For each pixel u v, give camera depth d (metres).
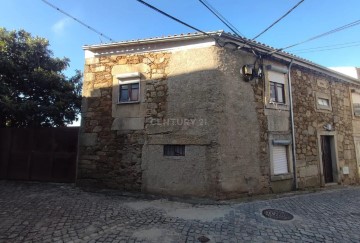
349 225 5.15
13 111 8.92
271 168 8.20
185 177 7.25
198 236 4.42
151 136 7.81
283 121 8.86
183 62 7.77
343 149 11.14
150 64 8.16
